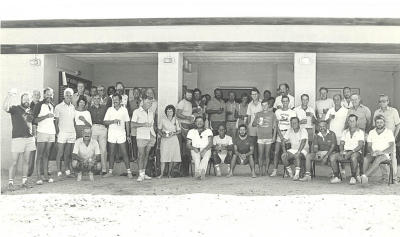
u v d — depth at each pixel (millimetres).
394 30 11062
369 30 11109
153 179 10148
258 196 8156
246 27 11242
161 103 11391
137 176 10531
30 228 6094
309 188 8953
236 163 10609
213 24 11297
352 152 9531
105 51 11594
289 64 14289
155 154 10703
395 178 9648
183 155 10734
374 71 14531
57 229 6043
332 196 8141
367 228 6039
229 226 6168
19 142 9039
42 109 9680
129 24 11516
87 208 7297
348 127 9867
